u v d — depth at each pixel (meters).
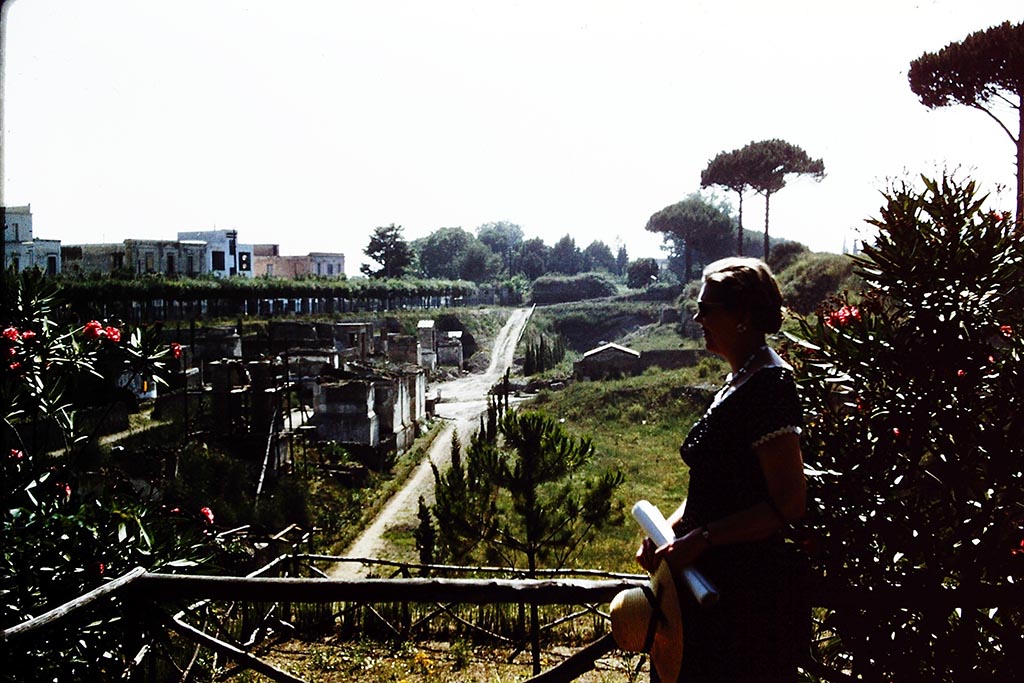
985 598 3.21
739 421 2.27
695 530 2.28
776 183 53.72
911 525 3.58
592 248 162.00
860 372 3.99
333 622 9.66
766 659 2.31
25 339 7.46
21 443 7.36
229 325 59.06
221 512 21.84
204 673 7.68
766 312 2.33
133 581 3.56
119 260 66.44
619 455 34.34
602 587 3.08
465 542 12.23
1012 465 3.59
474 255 138.00
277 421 28.81
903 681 3.31
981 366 3.79
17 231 48.06
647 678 6.61
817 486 3.68
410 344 61.50
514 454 12.34
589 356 54.78
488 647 9.09
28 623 3.18
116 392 8.59
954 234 3.86
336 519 26.00
